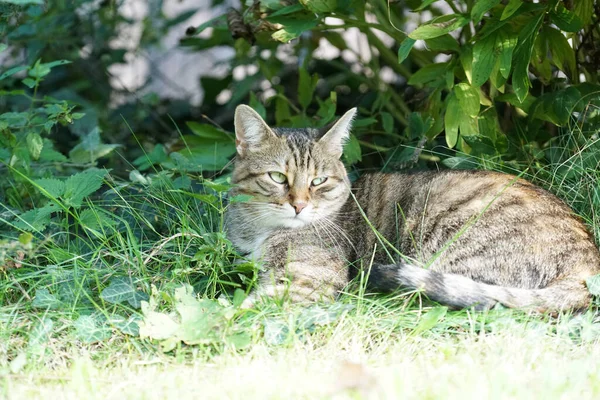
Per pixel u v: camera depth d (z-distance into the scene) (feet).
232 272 22.13
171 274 21.74
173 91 38.40
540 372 16.46
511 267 21.43
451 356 17.66
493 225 21.77
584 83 25.79
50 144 27.22
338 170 24.12
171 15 37.78
